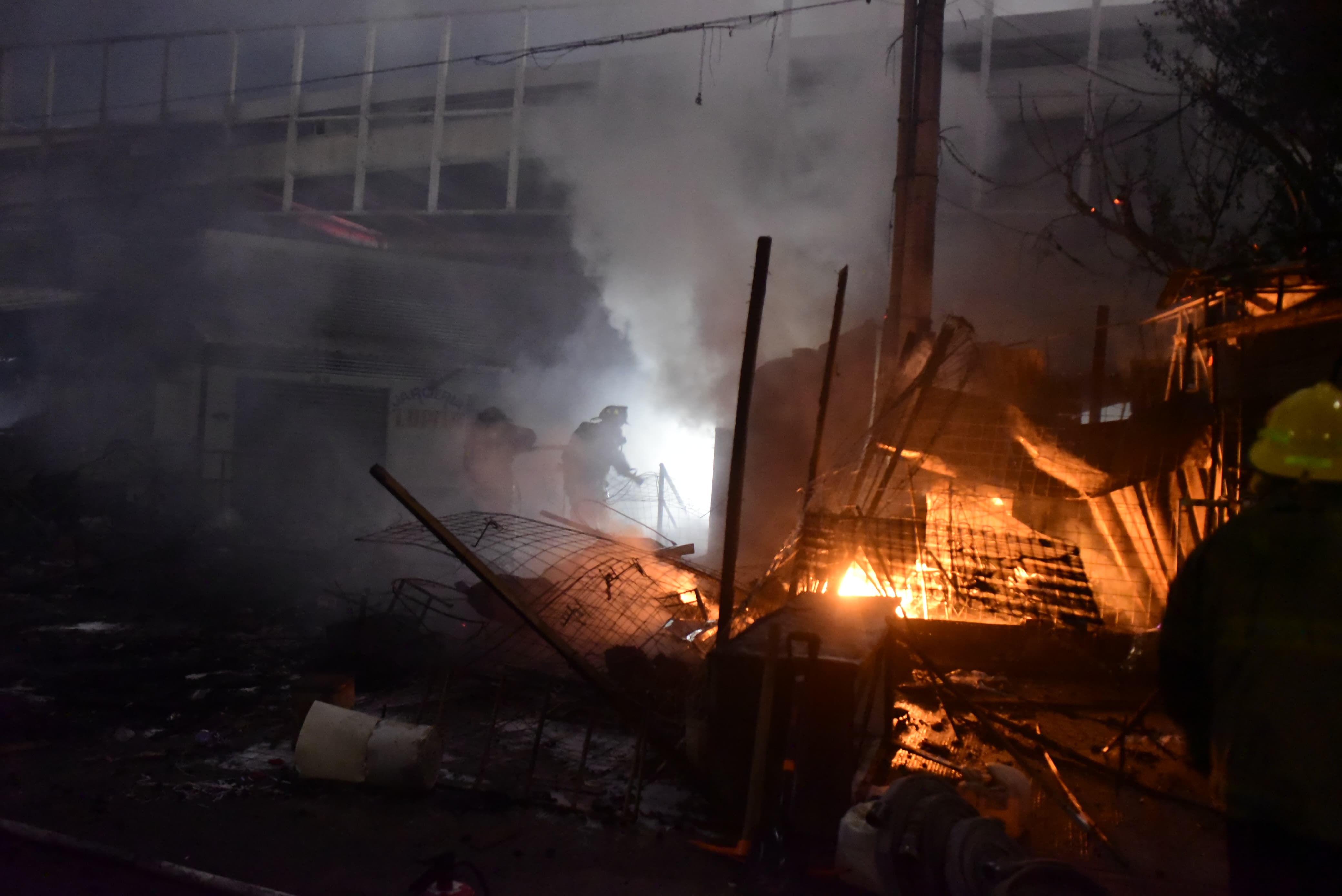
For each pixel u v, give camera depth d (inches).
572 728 208.5
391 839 151.9
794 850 145.5
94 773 176.4
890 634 198.1
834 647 162.1
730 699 159.3
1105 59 605.6
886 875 126.4
